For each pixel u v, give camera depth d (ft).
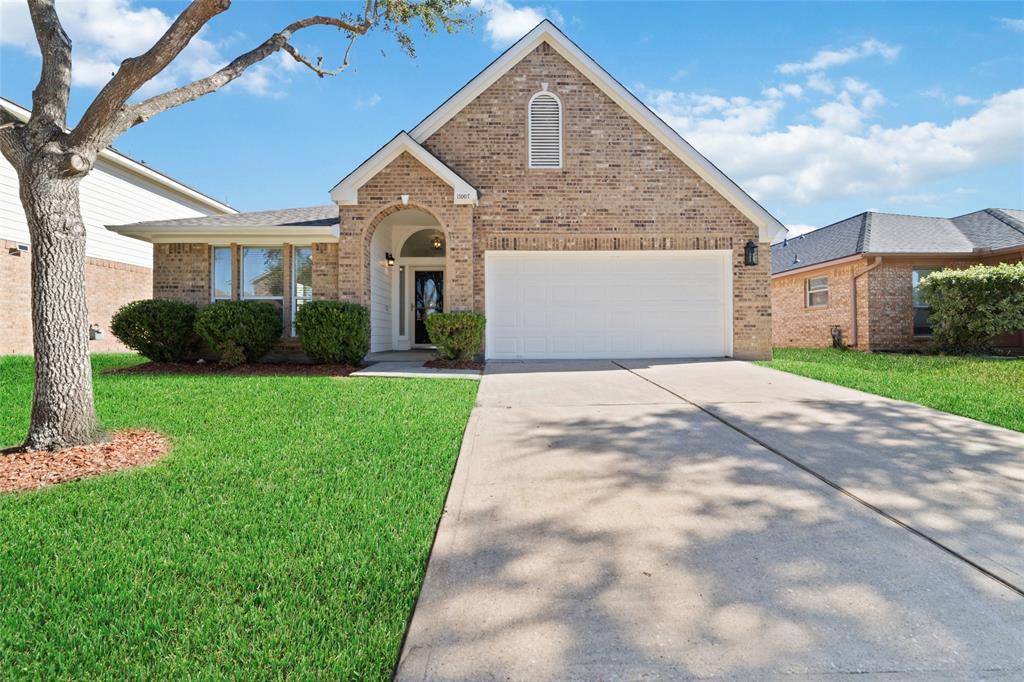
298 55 22.39
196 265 38.91
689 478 13.87
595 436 17.90
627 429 18.75
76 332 16.51
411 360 37.83
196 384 26.86
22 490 12.99
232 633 7.48
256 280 39.52
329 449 16.15
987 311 43.98
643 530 10.87
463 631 7.63
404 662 6.98
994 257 50.24
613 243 38.52
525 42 38.32
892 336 50.75
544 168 38.45
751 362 36.78
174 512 11.72
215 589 8.70
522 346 38.68
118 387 25.93
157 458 15.46
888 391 25.17
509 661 6.98
